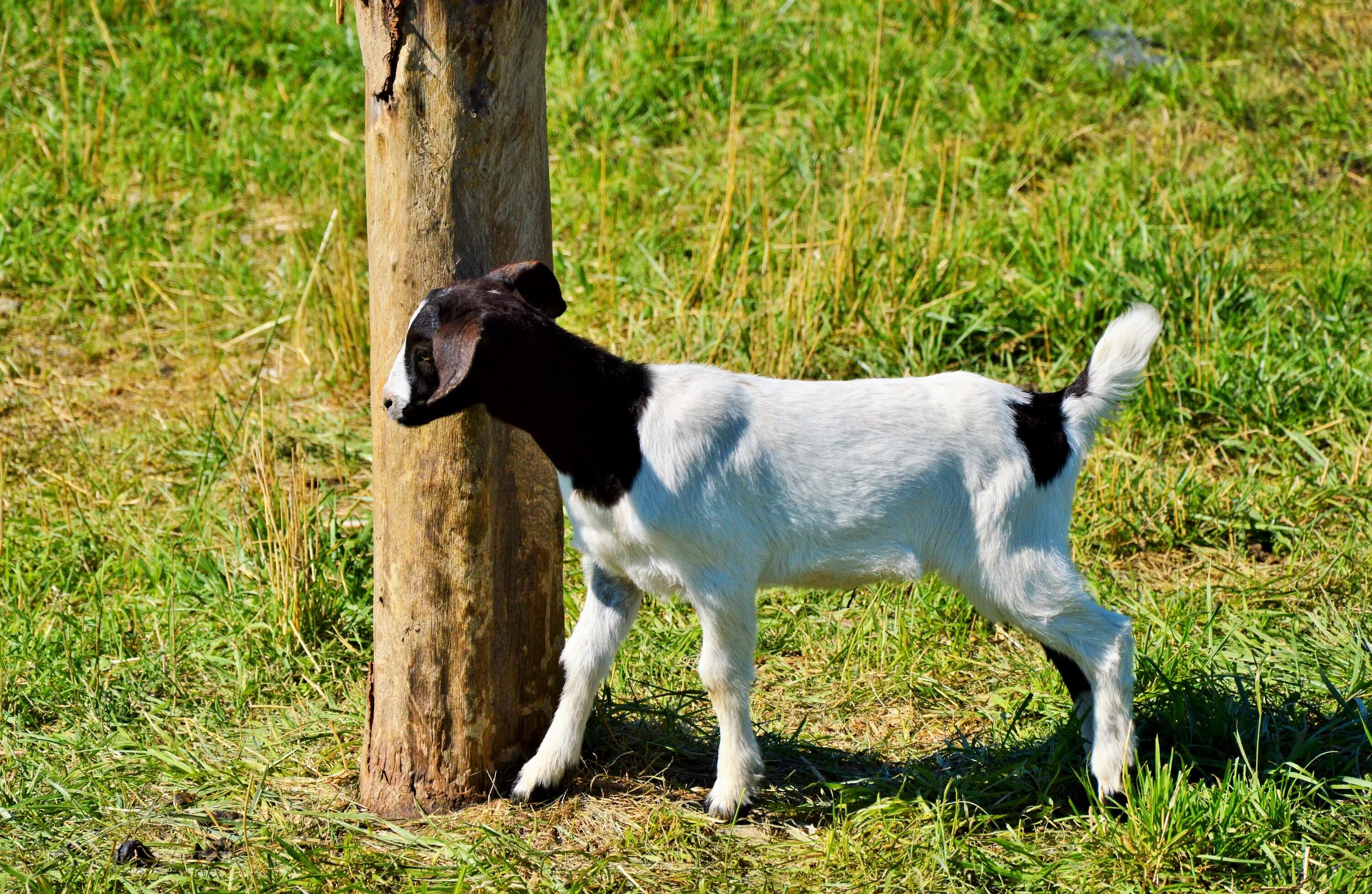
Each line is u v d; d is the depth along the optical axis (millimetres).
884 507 5504
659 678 6812
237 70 13695
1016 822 5723
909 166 11562
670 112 12688
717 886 5254
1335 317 9641
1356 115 12062
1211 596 7344
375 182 5387
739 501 5465
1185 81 12578
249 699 6719
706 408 5449
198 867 5387
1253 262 10484
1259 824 5355
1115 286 9742
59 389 9961
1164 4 13766
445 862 5418
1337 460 8508
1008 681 6828
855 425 5512
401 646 5719
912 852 5395
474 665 5734
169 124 12906
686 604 7441
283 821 5727
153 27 13914
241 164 12336
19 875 5227
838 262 9719
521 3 5246
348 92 13203
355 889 5141
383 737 5844
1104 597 7402
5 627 7148
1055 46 13047
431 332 5105
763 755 6195
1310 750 5918
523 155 5457
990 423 5523
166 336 10609
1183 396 9031
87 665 6930
